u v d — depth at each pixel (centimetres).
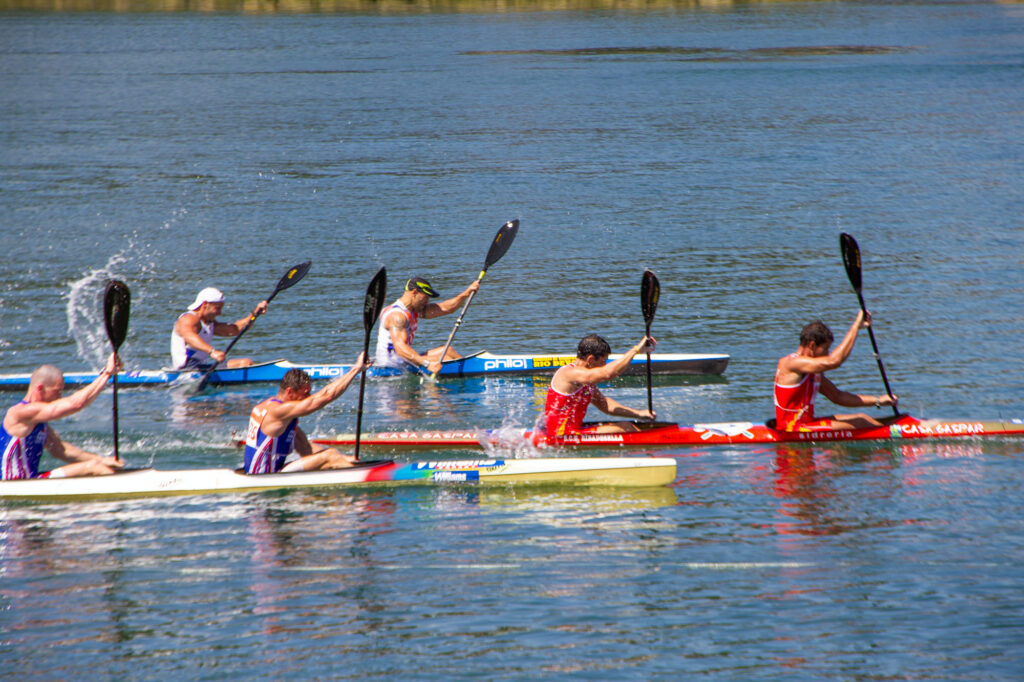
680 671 2795
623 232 8650
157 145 12800
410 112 15462
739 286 7081
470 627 3014
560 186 10462
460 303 5728
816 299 6719
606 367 4331
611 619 3045
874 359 5475
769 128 13725
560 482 4006
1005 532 3525
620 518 3716
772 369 5497
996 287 6781
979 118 14000
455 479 3984
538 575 3312
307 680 2772
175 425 4769
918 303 6494
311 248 8250
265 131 13875
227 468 4194
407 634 2981
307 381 3925
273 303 6856
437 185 10575
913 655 2850
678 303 6750
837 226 8638
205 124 14412
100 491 3900
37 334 6219
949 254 7650
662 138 13162
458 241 8431
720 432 4422
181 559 3431
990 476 3994
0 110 15550
